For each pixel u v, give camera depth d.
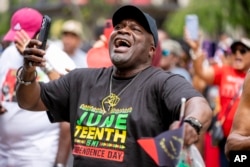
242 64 12.21
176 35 25.20
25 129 9.34
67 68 8.84
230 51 12.70
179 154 5.93
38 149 9.39
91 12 31.16
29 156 9.38
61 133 10.05
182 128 5.95
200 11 23.92
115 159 6.63
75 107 7.05
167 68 14.02
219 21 23.50
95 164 6.69
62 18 31.08
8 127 9.35
